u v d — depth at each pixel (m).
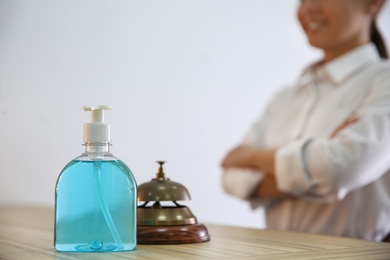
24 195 1.92
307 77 1.78
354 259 0.68
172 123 2.23
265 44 2.50
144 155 2.15
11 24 1.90
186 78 2.27
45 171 1.95
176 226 0.80
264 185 1.68
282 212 1.70
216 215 2.36
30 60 1.93
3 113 1.84
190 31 2.28
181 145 2.26
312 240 0.88
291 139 1.72
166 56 2.21
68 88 1.99
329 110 1.65
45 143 1.95
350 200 1.56
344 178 1.47
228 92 2.39
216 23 2.35
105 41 2.06
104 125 0.72
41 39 1.95
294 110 1.76
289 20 2.57
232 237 0.91
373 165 1.48
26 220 1.22
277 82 2.53
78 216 0.70
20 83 1.91
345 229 1.57
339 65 1.67
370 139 1.47
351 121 1.52
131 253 0.70
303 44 2.62
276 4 2.53
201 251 0.73
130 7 2.12
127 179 0.71
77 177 0.70
